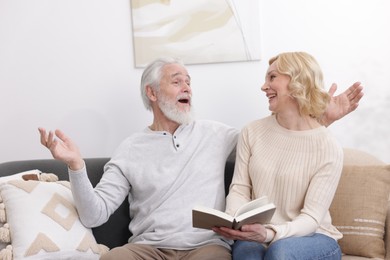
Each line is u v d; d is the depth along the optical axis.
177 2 2.31
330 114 1.90
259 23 2.28
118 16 2.36
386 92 2.23
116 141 2.40
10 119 2.43
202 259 1.67
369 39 2.23
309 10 2.26
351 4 2.23
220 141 2.00
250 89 2.31
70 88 2.40
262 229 1.51
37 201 1.82
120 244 2.04
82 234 1.83
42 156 2.43
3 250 1.72
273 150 1.80
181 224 1.82
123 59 2.37
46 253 1.72
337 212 1.82
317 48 2.26
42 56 2.40
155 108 2.05
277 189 1.75
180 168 1.92
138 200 1.97
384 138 2.25
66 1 2.38
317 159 1.69
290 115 1.79
